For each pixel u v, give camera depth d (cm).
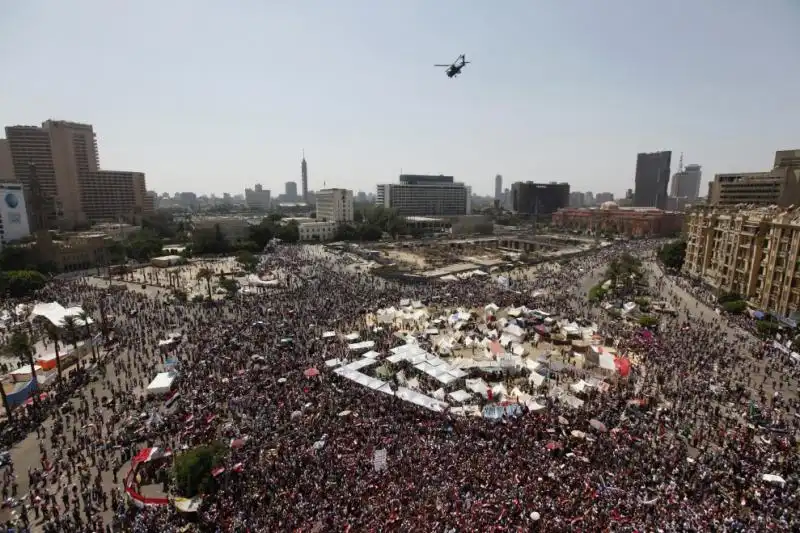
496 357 7212
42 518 3634
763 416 5272
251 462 4325
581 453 4491
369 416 5253
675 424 5106
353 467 4178
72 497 3928
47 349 7969
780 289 9825
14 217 16988
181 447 4644
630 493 3806
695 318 9956
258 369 6456
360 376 6175
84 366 6931
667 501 3719
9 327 8712
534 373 6469
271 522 3456
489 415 5253
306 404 5444
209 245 19800
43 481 4069
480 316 9994
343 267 16562
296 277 13962
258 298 11012
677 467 4269
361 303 10456
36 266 14762
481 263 17838
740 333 8744
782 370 6812
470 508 3519
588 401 5744
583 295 12494
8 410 5147
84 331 8119
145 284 13462
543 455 4456
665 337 8244
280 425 5025
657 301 11238
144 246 18488
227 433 4862
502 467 4178
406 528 3253
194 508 3678
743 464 4291
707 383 6156
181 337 7988
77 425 5112
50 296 11481
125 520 3644
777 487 3944
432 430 4978
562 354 7738
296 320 9044
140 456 4262
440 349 7556
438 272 15675
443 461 4275
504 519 3372
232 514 3616
